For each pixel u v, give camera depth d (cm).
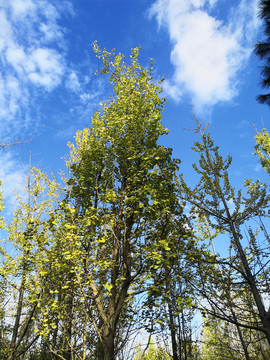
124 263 577
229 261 762
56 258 566
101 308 538
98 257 587
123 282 571
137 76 915
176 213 700
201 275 692
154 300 566
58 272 553
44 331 493
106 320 525
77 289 563
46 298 560
